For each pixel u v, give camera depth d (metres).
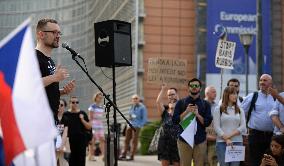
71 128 17.17
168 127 15.00
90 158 24.42
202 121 13.52
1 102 5.12
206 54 38.50
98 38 14.04
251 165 13.99
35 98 5.12
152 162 23.45
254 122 13.88
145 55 39.28
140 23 39.53
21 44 5.24
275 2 39.69
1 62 5.23
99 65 14.04
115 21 13.85
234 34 38.31
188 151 13.67
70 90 9.07
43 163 5.71
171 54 39.72
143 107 24.17
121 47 13.97
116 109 12.70
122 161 24.03
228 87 13.65
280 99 12.84
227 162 13.64
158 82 18.23
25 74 5.16
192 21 40.06
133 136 24.11
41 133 5.09
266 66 39.28
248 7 38.59
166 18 39.88
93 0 63.97
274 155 12.32
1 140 5.52
